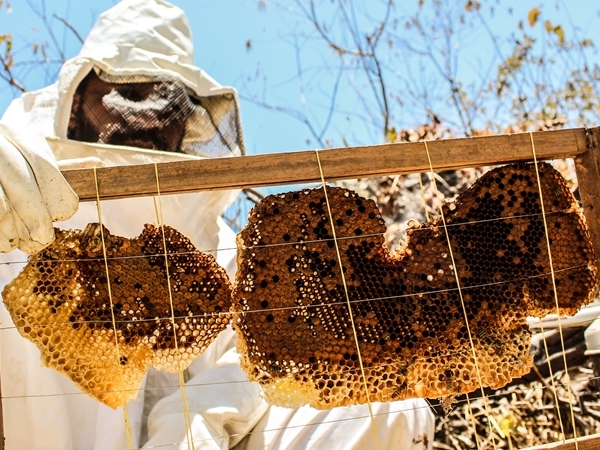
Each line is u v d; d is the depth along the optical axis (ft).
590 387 3.93
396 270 2.54
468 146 2.53
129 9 3.73
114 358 2.44
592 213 2.60
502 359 2.53
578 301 2.58
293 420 2.92
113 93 3.39
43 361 2.41
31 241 2.28
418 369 2.51
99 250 2.44
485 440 3.89
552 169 2.61
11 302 2.40
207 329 2.49
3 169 2.23
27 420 2.81
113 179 2.41
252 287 2.47
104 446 2.85
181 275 2.50
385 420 2.86
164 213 3.25
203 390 2.97
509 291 2.56
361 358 2.48
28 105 3.51
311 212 2.52
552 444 2.48
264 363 2.45
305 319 2.48
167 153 3.37
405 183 5.31
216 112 3.71
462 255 2.57
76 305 2.43
